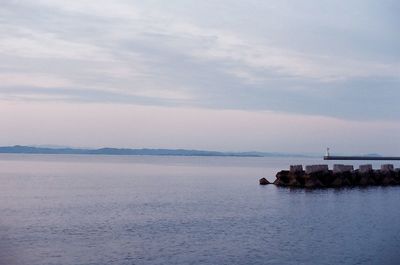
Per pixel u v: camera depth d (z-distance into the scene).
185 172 121.94
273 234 32.22
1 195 57.56
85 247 28.14
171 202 51.25
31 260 25.14
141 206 47.59
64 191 63.16
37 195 57.81
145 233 32.69
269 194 59.88
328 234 32.09
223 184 78.19
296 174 68.56
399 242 29.38
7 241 29.78
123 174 108.19
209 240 30.28
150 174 109.56
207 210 44.72
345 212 43.22
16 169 129.88
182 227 35.16
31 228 34.41
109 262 24.84
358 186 67.50
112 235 31.88
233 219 39.09
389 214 41.84
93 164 183.25
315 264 24.28
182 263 24.72
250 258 25.64
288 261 24.94
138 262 24.89
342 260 25.03
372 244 28.80
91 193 60.69
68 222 37.19
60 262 24.78
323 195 58.38
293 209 45.41
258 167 168.12
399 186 68.94
